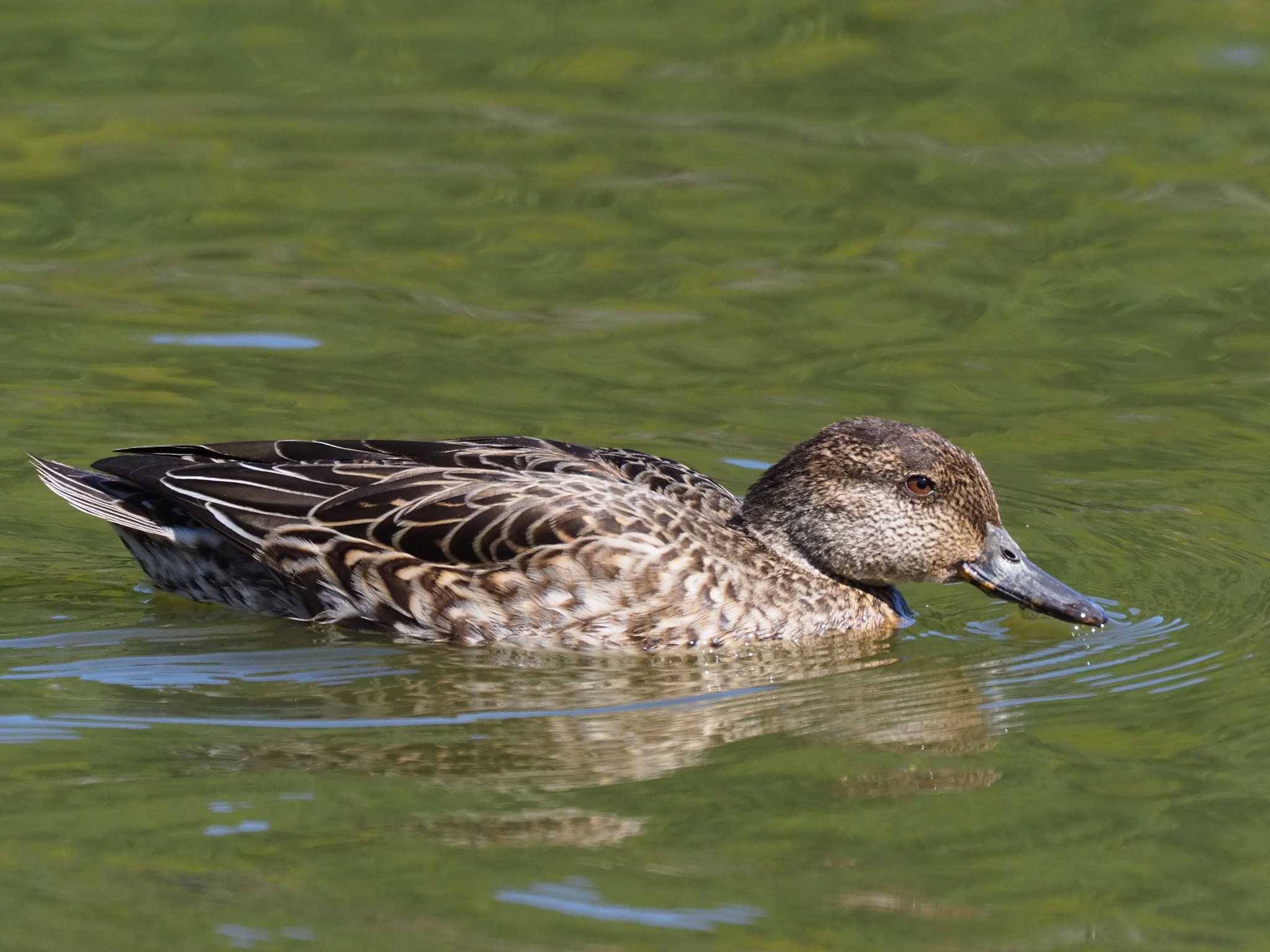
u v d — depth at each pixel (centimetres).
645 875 933
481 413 1623
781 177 2148
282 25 2502
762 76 2370
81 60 2373
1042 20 2488
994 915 902
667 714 1152
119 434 1557
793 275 1922
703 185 2130
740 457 1552
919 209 2069
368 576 1268
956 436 1611
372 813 997
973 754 1089
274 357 1723
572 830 980
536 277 1909
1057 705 1170
